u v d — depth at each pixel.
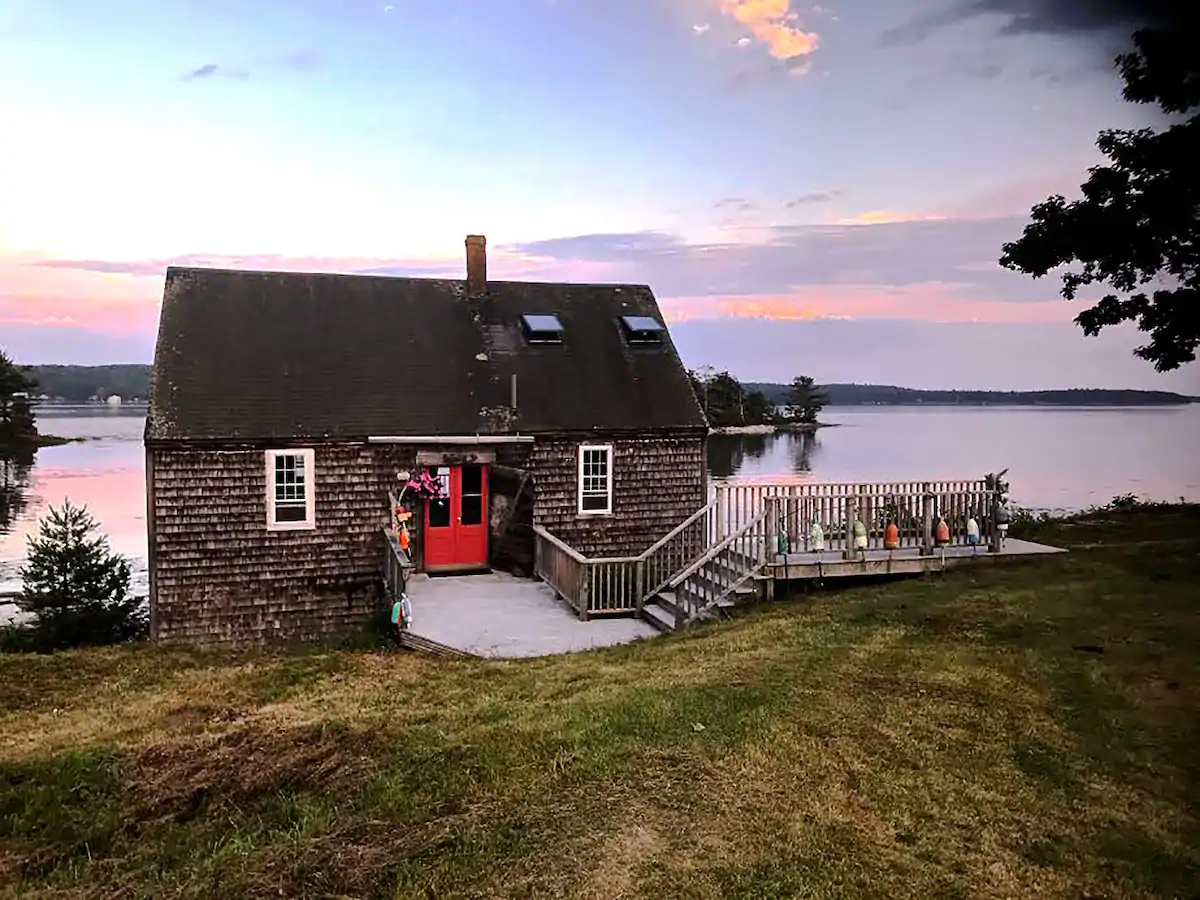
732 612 12.66
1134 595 11.55
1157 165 18.55
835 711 7.89
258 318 17.14
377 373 17.05
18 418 67.44
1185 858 5.65
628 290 21.23
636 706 8.14
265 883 5.55
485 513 17.50
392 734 8.00
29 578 16.55
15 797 7.42
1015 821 6.11
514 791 6.57
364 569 15.94
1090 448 73.31
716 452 69.25
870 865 5.55
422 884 5.41
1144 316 20.41
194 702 10.09
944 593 12.17
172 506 14.73
